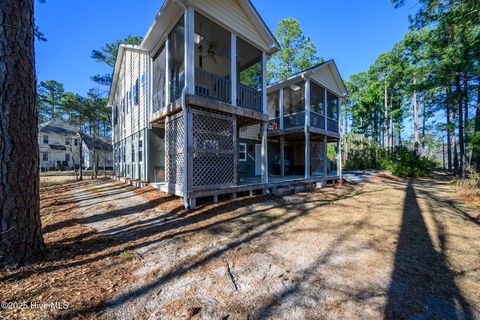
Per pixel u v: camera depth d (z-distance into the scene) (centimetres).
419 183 1111
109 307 175
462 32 796
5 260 227
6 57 228
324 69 1043
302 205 577
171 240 328
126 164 1128
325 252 289
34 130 252
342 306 179
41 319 159
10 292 191
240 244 315
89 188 901
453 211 525
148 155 829
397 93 2122
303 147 1345
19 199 236
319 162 1413
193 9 529
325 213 497
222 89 609
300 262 260
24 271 227
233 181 610
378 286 209
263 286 209
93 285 206
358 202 630
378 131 2272
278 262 260
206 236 346
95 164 1611
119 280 217
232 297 191
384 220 444
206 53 827
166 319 163
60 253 276
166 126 632
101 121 1777
